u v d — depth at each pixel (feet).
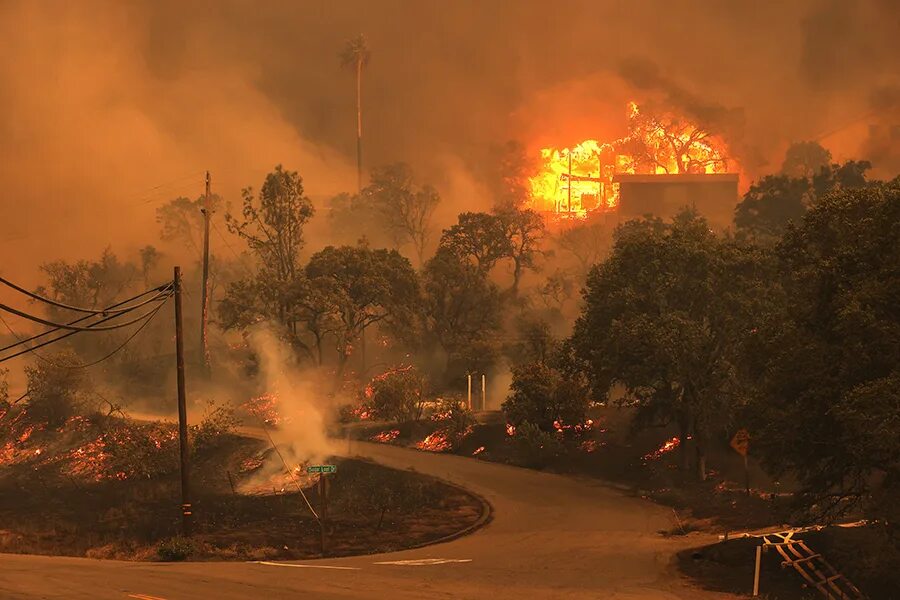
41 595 60.49
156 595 62.03
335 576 75.25
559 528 118.62
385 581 72.33
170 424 190.39
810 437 77.77
